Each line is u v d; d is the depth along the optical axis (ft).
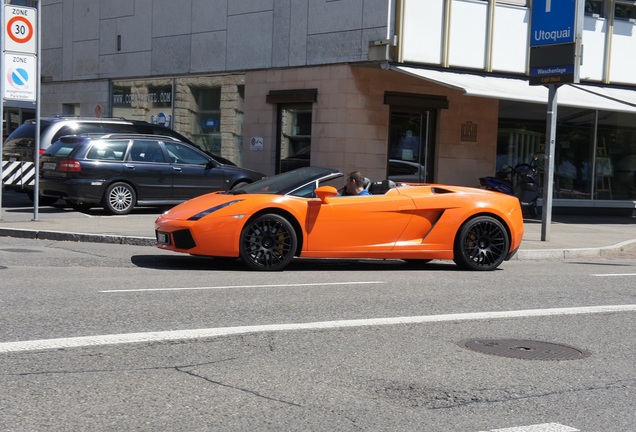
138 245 44.06
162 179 59.41
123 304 25.46
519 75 71.61
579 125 77.97
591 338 23.61
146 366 18.52
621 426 15.78
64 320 22.71
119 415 15.15
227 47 78.28
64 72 97.96
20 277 30.53
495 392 17.74
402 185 37.78
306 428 14.90
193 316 24.07
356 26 66.85
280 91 72.79
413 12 65.87
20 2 99.19
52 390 16.47
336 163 68.49
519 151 75.15
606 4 75.97
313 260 40.60
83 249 41.09
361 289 30.68
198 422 14.96
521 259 46.11
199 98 81.76
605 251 49.83
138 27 87.97
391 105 69.36
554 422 15.84
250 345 20.89
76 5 95.86
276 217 35.01
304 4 70.90
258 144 75.36
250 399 16.49
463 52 68.39
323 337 22.17
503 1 69.92
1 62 49.39
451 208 37.42
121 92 90.89
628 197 80.84
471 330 24.00
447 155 71.97
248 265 34.96
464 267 38.22
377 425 15.24
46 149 61.67
